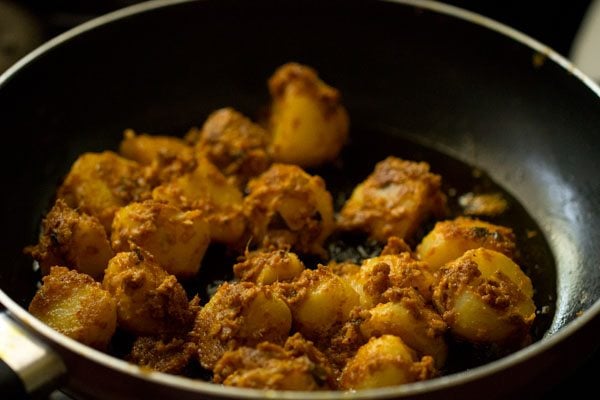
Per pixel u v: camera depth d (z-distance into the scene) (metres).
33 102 0.55
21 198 0.54
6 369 0.41
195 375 0.46
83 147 0.57
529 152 0.57
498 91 0.59
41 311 0.46
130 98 0.59
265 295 0.45
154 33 0.59
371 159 0.58
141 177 0.53
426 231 0.54
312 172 0.57
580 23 0.69
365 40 0.61
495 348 0.47
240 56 0.61
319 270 0.48
